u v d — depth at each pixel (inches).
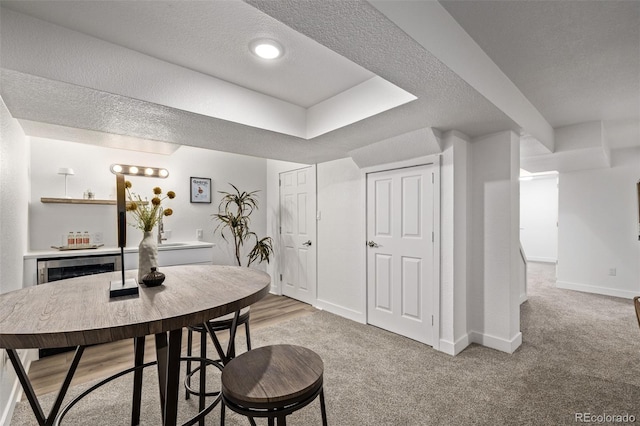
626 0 56.5
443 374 90.2
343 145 119.0
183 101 77.9
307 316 145.0
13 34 56.6
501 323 106.6
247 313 78.7
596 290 185.5
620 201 177.6
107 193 135.0
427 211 111.4
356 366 95.3
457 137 105.6
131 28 62.0
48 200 118.1
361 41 51.6
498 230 106.9
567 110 114.7
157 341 50.6
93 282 59.0
